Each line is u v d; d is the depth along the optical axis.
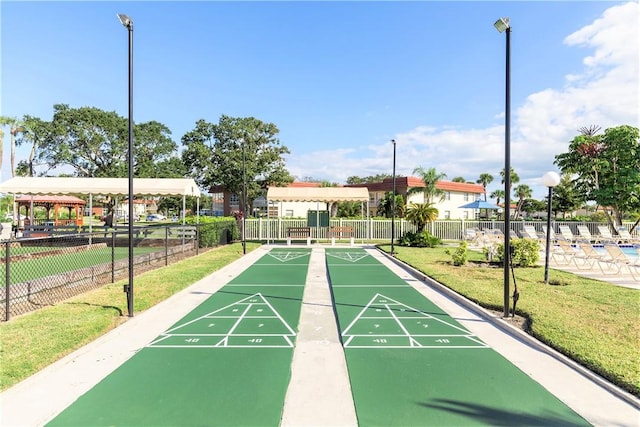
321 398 3.86
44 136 30.72
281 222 25.34
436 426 3.36
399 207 24.92
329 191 23.55
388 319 6.85
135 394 3.94
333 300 8.37
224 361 4.84
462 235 25.30
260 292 9.16
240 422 3.40
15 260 12.53
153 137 35.69
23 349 4.93
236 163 34.72
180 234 18.48
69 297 8.00
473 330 6.22
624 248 18.62
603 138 23.09
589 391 4.05
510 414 3.57
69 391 3.99
